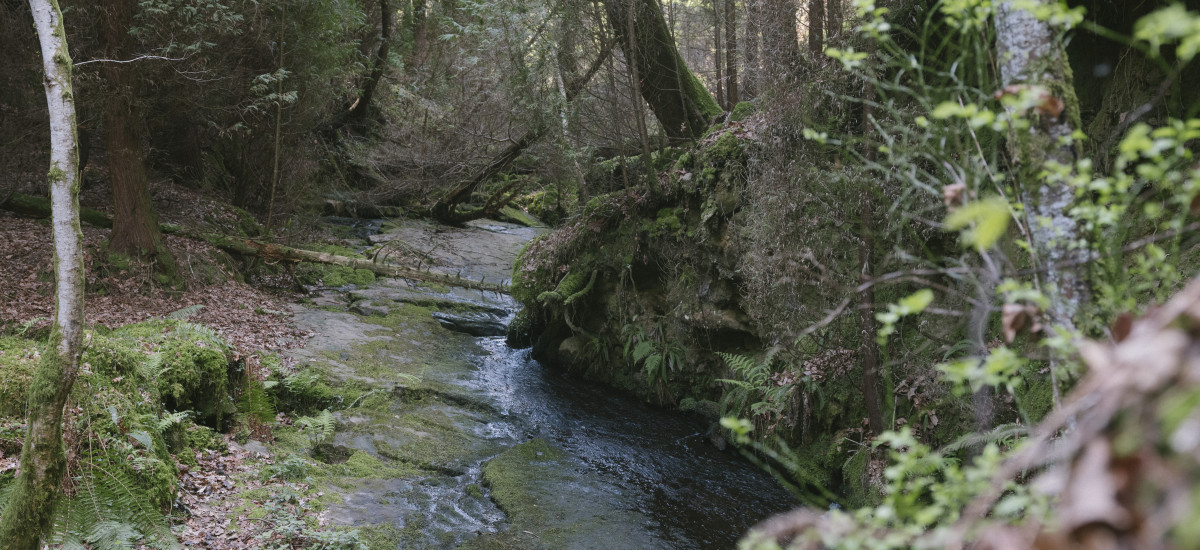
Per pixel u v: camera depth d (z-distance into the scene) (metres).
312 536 5.59
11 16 11.36
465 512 6.73
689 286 9.77
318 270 14.45
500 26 11.14
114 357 6.28
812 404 7.71
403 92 21.02
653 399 10.27
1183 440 0.62
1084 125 5.95
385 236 18.14
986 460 1.47
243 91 13.16
